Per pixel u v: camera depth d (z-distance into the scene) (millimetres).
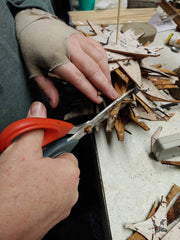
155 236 314
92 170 725
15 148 221
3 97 375
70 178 251
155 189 379
